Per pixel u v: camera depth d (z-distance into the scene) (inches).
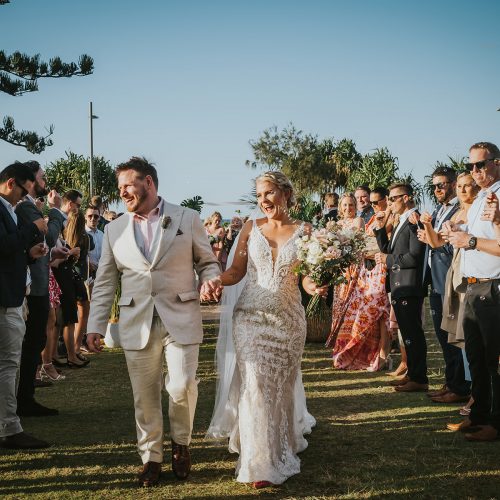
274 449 151.1
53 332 272.4
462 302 191.0
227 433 179.2
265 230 168.6
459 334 191.9
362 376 275.7
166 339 150.6
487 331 175.2
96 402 230.2
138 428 152.2
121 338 152.3
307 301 374.9
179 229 153.8
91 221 358.0
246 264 171.6
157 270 150.5
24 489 145.6
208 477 153.6
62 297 291.9
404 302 245.8
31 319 211.5
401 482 147.2
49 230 234.7
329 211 428.5
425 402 226.4
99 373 285.4
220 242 511.5
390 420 201.9
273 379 155.8
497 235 162.9
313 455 168.4
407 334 246.1
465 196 205.5
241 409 153.4
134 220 155.1
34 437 183.6
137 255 150.5
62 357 323.6
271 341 157.9
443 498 137.6
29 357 211.6
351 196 316.8
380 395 238.7
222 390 181.6
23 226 186.9
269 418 152.4
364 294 292.0
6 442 175.6
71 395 241.9
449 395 225.9
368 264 290.8
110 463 163.2
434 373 282.4
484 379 183.2
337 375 278.5
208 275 154.7
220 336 184.2
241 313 162.4
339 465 159.8
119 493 143.0
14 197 183.8
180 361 149.5
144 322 149.8
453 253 216.2
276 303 159.8
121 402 229.6
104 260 157.0
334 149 2079.2
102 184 1250.6
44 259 217.9
